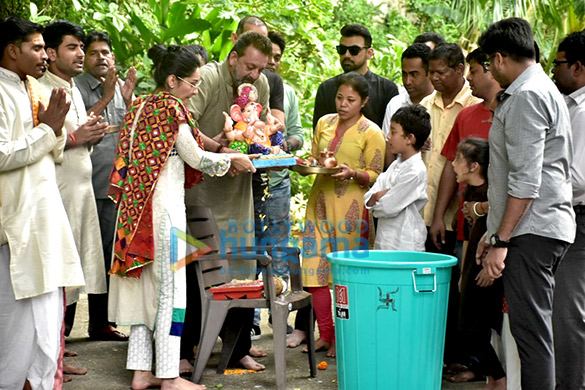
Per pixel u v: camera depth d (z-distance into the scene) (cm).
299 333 499
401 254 405
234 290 404
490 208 341
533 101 320
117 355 468
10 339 345
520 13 968
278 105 503
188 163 393
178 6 729
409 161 429
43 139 341
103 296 493
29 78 357
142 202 384
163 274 387
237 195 455
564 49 371
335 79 529
